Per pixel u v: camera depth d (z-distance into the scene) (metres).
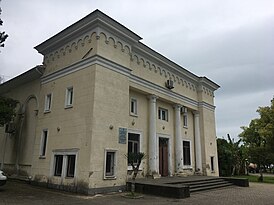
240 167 37.06
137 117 17.89
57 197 11.34
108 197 11.77
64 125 14.77
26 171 17.34
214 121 26.11
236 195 13.60
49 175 14.71
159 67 19.97
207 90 25.83
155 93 19.00
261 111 27.50
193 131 24.09
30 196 11.42
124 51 15.92
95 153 12.80
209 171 23.27
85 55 14.67
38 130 16.83
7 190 13.15
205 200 11.59
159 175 18.06
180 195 11.93
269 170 53.97
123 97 15.11
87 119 13.34
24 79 19.75
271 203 11.17
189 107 23.09
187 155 22.70
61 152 14.41
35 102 18.44
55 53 17.19
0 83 22.75
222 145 33.09
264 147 26.38
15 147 19.27
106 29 14.82
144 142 18.12
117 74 14.99
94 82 13.58
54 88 16.45
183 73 22.38
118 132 14.31
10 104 17.89
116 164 13.80
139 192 13.41
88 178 12.32
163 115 20.94
